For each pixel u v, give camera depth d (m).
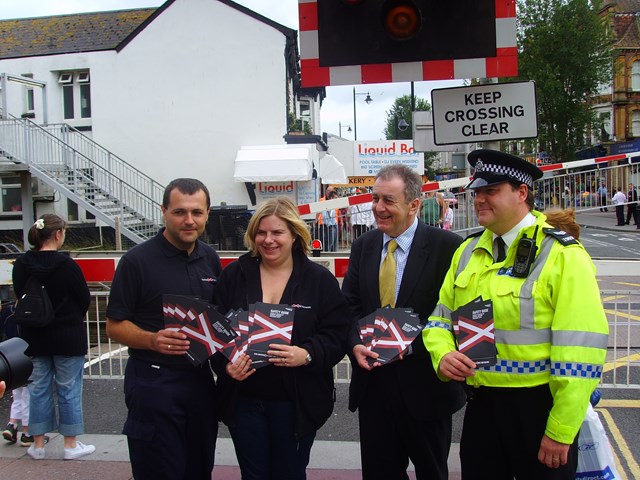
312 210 6.66
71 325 4.33
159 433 3.03
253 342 2.86
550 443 2.31
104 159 20.27
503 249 2.66
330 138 30.78
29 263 4.25
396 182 3.09
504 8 3.76
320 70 3.89
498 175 2.57
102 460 4.34
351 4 3.80
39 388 4.32
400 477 3.20
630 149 39.44
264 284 3.12
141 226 16.92
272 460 3.06
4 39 21.47
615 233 23.33
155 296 3.13
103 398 5.69
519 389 2.50
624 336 7.17
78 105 20.83
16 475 4.11
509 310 2.50
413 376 3.05
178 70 20.02
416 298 3.12
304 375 3.02
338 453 4.41
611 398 5.40
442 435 3.14
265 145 19.97
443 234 3.19
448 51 3.80
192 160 20.11
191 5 19.84
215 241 15.43
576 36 35.28
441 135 4.11
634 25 44.72
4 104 16.14
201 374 3.14
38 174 16.08
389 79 3.86
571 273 2.40
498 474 2.67
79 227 19.62
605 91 44.56
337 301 3.12
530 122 4.02
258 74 19.86
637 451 4.32
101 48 20.27
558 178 9.20
